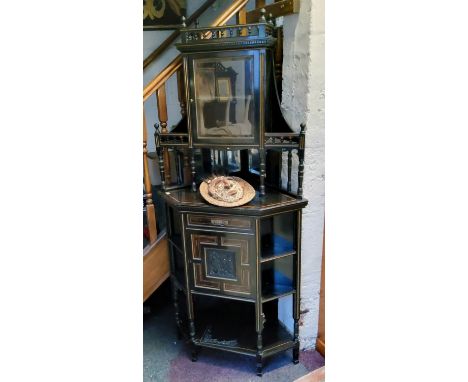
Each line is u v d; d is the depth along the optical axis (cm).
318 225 152
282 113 152
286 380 149
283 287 149
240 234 133
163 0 227
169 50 231
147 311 191
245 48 125
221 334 161
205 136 138
